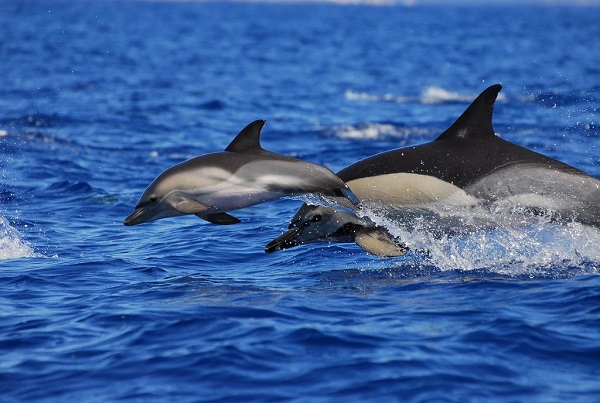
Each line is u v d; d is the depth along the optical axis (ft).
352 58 655.76
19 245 125.18
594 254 104.83
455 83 452.35
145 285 102.22
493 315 85.25
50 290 99.86
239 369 72.38
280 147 235.20
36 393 68.74
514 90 396.78
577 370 71.92
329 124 282.97
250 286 101.45
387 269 108.27
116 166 201.87
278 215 148.25
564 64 585.22
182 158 217.15
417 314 86.94
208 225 140.46
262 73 504.43
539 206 103.76
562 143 234.79
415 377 70.33
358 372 71.46
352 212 107.45
